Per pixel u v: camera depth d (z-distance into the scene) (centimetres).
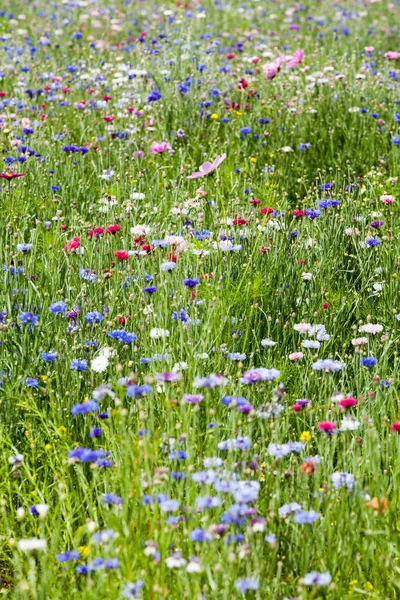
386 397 550
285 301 672
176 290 643
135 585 388
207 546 425
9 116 1030
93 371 563
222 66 1371
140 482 441
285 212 796
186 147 1030
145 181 930
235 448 467
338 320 674
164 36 1533
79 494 494
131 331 622
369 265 731
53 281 656
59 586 419
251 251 713
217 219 775
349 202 826
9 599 451
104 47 1541
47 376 554
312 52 1580
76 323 604
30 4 2048
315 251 746
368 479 494
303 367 612
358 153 1047
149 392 498
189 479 462
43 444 532
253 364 625
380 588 439
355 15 2000
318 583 403
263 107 1134
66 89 1189
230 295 643
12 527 486
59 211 782
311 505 476
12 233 730
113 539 409
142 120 1111
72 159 965
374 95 1193
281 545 447
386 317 675
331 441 534
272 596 412
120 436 478
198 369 570
